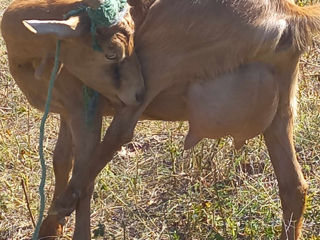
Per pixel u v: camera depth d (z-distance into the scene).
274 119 1.42
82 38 1.25
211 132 1.36
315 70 2.03
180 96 1.36
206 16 1.28
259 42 1.29
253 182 1.68
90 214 1.52
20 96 2.01
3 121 1.93
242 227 1.56
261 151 1.76
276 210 1.58
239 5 1.28
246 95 1.32
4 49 2.20
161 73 1.32
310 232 1.53
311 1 2.19
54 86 1.36
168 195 1.67
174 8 1.29
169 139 1.82
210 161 1.70
